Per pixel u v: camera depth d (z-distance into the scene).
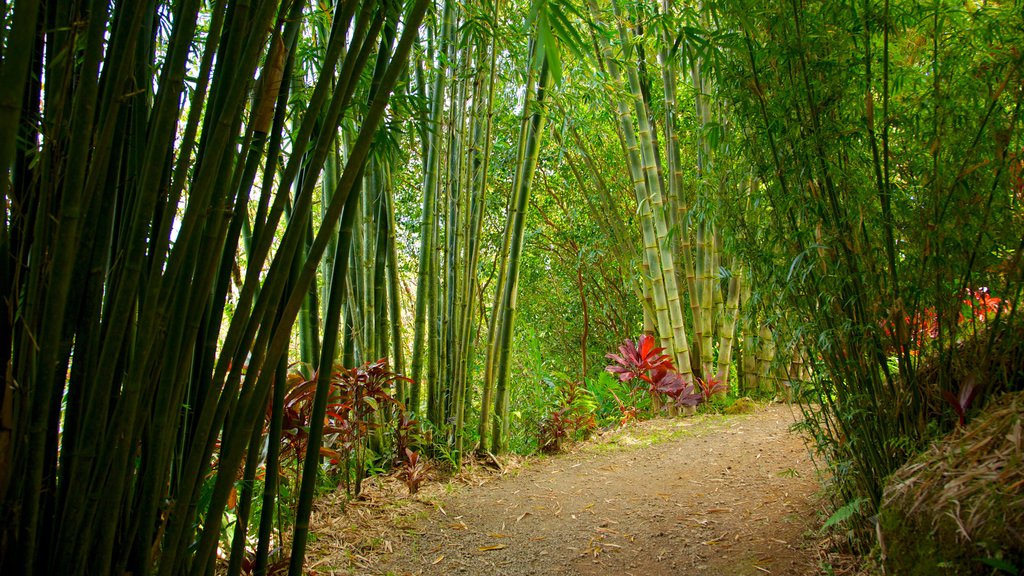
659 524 2.45
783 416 4.17
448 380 3.39
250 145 1.31
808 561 1.95
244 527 1.39
